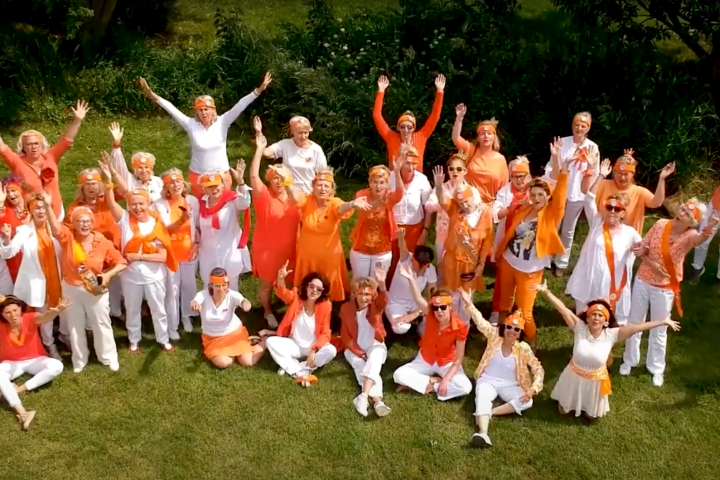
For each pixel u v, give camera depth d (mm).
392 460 6473
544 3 16812
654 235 7188
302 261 7707
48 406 6934
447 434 6750
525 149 11625
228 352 7500
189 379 7336
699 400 7211
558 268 9211
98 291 6996
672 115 11180
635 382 7438
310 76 12047
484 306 8586
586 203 7766
